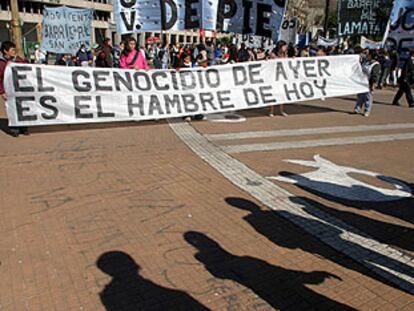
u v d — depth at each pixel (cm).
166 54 1998
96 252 341
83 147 668
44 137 733
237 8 921
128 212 421
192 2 881
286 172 570
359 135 829
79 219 401
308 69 932
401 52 1705
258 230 391
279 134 812
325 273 322
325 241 374
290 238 378
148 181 514
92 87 745
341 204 463
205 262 332
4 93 696
